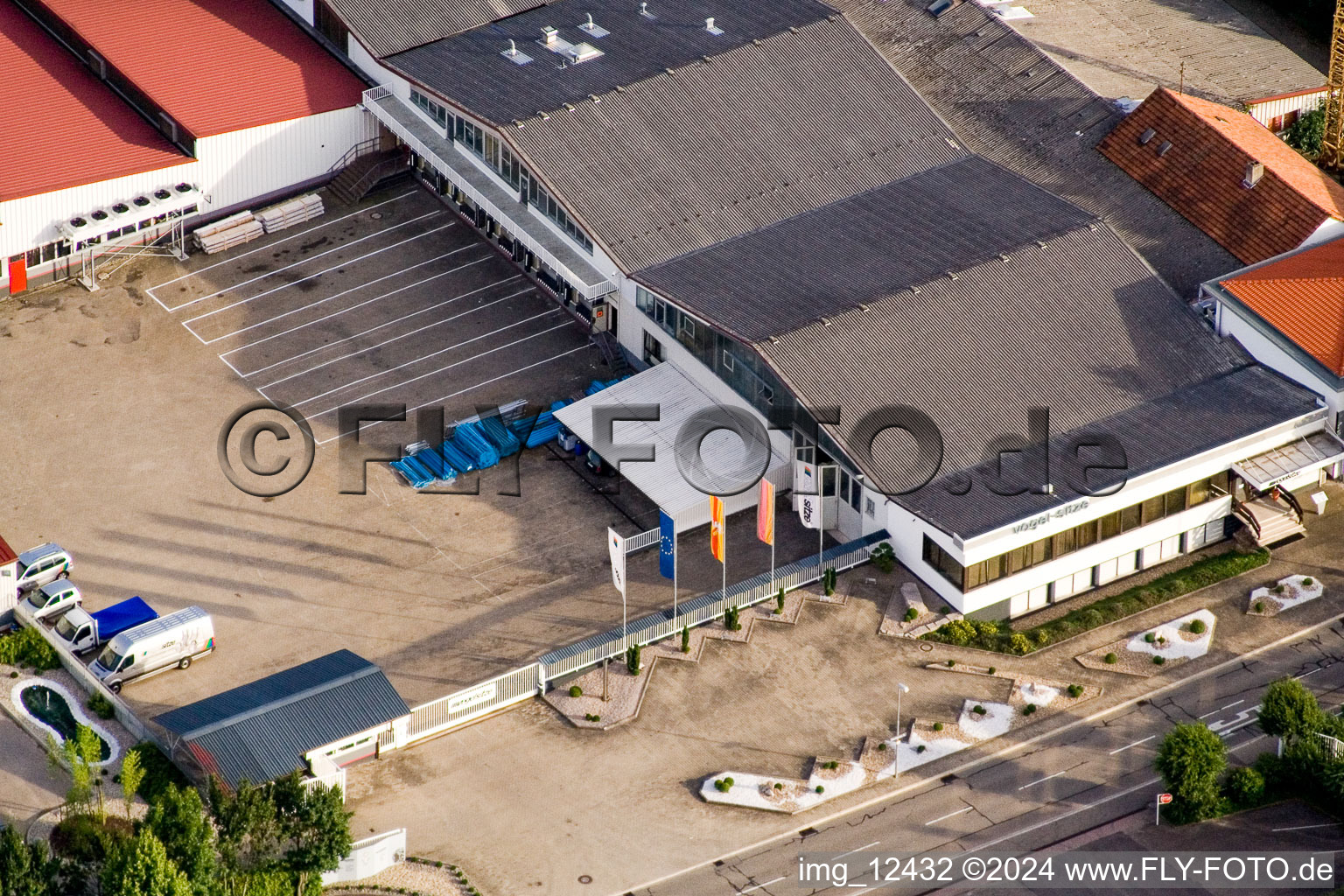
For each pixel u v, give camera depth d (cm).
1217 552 14175
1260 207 15738
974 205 15650
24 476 14625
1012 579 13488
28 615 13338
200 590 13762
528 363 15775
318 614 13600
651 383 15012
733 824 12144
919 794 12319
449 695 12850
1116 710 12900
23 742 12544
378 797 12275
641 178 15712
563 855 11938
